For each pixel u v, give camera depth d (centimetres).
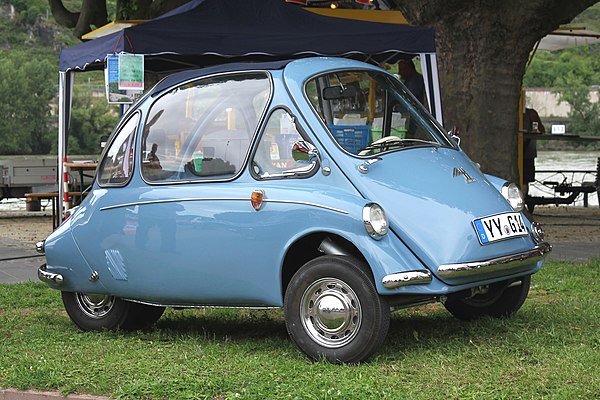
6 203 2809
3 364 662
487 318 755
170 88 757
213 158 711
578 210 2083
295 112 688
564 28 1889
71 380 614
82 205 782
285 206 663
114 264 748
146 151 746
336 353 630
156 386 586
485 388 559
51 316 860
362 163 662
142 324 797
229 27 1164
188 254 703
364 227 630
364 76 738
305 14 1200
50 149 9094
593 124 5306
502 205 696
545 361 614
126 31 1082
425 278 625
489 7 1302
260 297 677
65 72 1190
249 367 629
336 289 636
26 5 9719
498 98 1329
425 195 661
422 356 645
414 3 1338
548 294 915
